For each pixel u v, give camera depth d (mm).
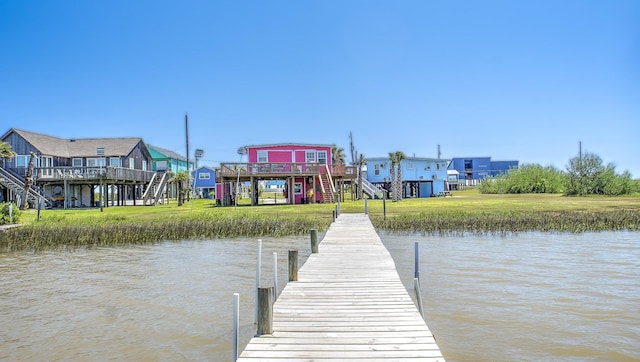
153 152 65938
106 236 22312
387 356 5609
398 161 50312
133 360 7758
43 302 11422
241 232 24094
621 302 10672
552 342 8242
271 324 6484
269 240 22438
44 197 40469
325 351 5785
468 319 9516
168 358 7816
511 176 70938
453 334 8664
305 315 7324
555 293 11492
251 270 15094
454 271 14305
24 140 44000
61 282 13711
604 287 12070
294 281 9789
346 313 7434
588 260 15969
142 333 9039
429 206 37250
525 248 18844
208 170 70125
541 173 69062
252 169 40375
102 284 13352
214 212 31547
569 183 58656
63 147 49250
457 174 89000
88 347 8383
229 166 39906
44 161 45031
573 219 25750
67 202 41844
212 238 23406
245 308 10586
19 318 10133
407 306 7848
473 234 23547
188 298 11570
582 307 10297
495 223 24906
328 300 8242
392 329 6625
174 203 49312
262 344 6043
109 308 10805
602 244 19750
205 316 10039
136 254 18953
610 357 7613
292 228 24531
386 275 10391
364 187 53906
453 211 30547
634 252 17609
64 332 9188
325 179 43125
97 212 34281
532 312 9953
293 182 41812
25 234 22094
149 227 23484
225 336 8797
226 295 11820
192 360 7715
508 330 8859
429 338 6246
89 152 49125
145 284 13250
